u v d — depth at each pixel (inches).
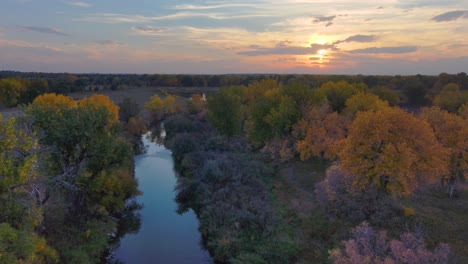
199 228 1245.7
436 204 1177.4
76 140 1061.1
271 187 1541.6
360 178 1069.1
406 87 3956.7
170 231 1280.8
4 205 732.7
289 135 1977.1
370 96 2105.1
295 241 1024.2
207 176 1544.0
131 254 1118.4
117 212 1382.9
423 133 1058.7
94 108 1171.9
